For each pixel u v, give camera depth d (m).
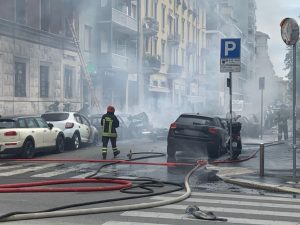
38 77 22.16
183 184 8.60
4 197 7.11
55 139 14.13
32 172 10.04
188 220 5.82
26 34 21.08
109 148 16.20
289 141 20.59
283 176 9.41
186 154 14.12
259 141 21.08
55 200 6.91
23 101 20.88
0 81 19.22
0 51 19.20
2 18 19.28
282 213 6.34
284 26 8.72
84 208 6.31
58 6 23.62
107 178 8.97
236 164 11.77
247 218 6.02
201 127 13.04
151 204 6.52
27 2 21.17
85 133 16.58
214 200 7.22
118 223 5.58
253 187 8.46
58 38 23.75
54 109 22.23
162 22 38.38
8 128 12.15
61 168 10.73
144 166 11.25
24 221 5.56
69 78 25.31
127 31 31.22
